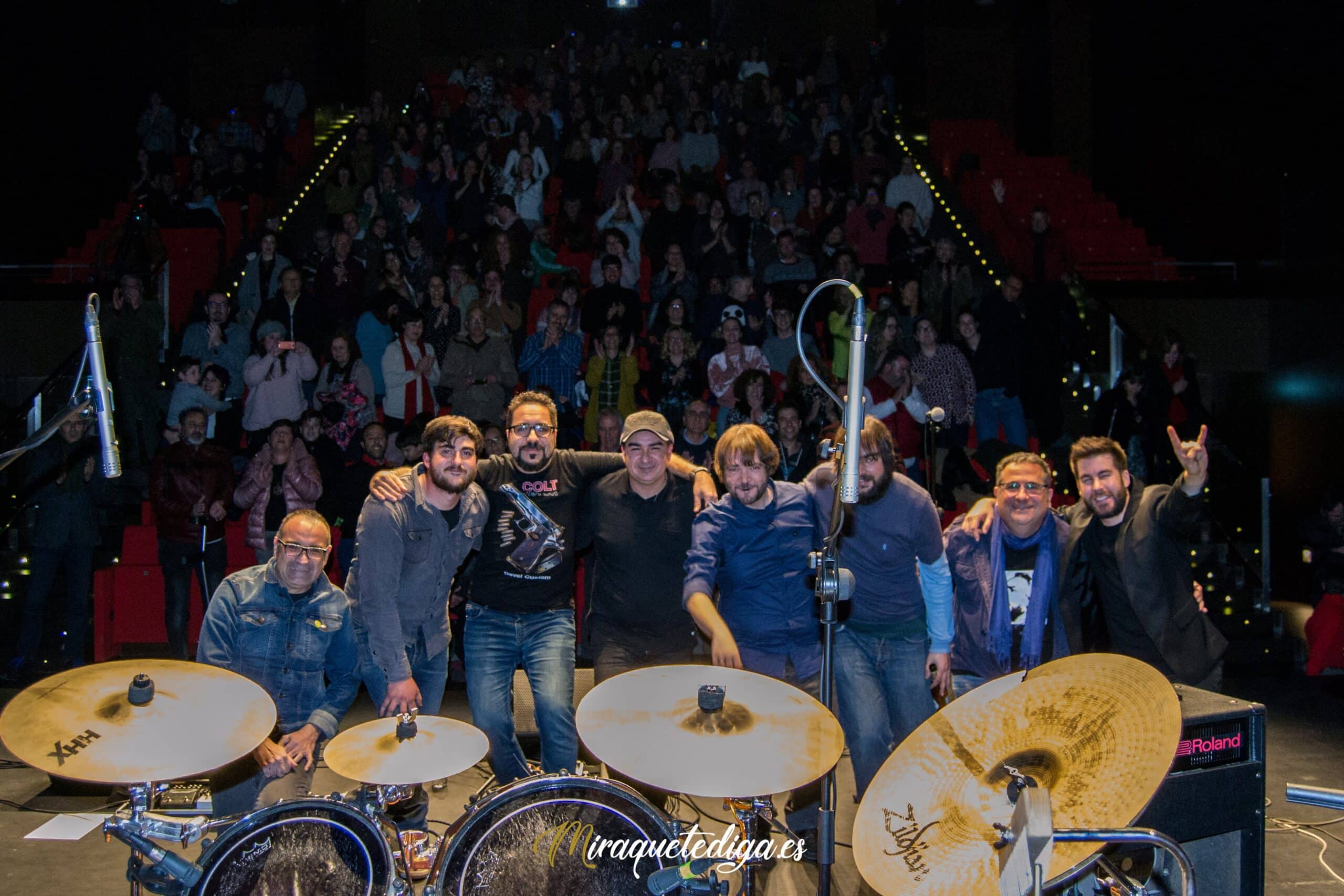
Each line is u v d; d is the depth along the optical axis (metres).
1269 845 4.54
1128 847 3.28
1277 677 7.80
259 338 9.55
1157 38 13.76
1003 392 9.29
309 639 4.25
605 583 4.47
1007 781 2.64
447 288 10.49
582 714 2.84
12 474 8.68
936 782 2.71
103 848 4.51
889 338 9.41
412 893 3.14
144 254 10.15
